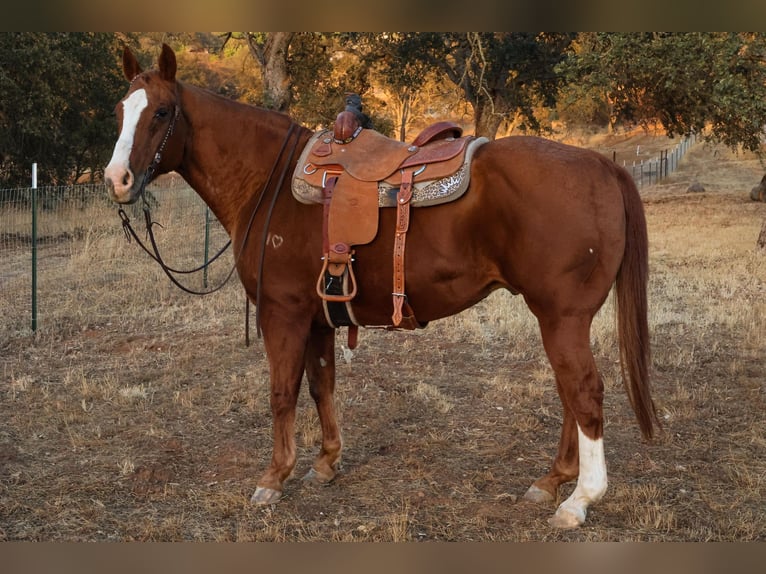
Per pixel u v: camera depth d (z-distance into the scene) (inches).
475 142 133.4
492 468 162.7
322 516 141.9
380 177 134.4
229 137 148.9
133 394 209.0
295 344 144.0
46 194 489.4
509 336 267.4
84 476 158.1
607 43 568.1
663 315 290.5
